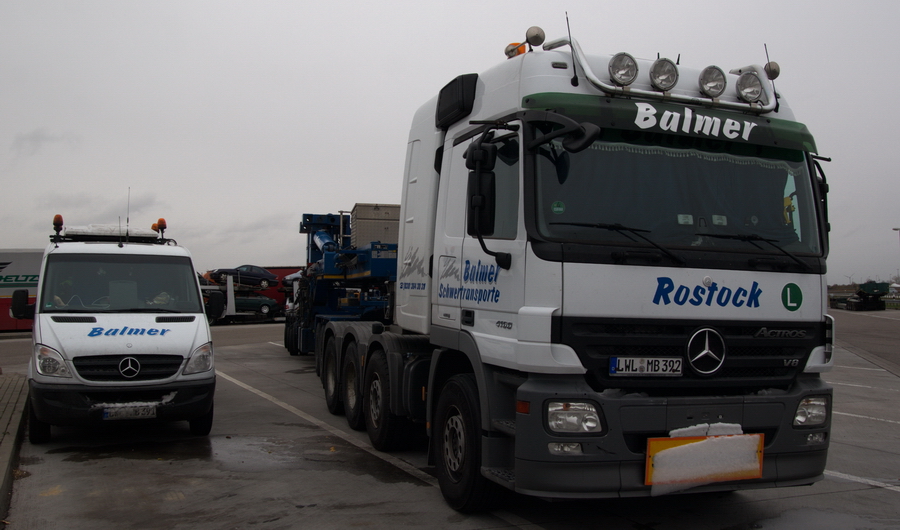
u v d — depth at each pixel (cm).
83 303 850
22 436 845
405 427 750
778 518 555
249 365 1678
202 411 801
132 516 550
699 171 505
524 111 490
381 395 756
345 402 928
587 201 475
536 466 450
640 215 482
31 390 757
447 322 594
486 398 513
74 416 746
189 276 923
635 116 496
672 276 470
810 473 492
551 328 451
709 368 471
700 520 549
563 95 490
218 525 529
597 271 459
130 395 774
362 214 1286
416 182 705
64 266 878
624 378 458
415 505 582
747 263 489
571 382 457
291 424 939
